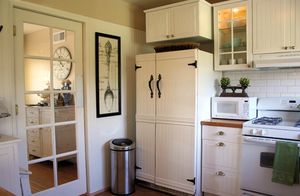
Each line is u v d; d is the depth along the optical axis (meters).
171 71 2.94
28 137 2.46
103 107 3.12
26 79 2.43
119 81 3.32
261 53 2.76
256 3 2.77
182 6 2.98
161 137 3.04
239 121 2.83
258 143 2.42
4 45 2.25
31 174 2.44
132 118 3.54
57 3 2.62
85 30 2.90
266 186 2.40
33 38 2.48
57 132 2.71
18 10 2.36
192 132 2.80
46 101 2.61
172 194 3.01
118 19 3.30
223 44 3.12
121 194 3.03
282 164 2.24
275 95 2.98
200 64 2.84
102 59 3.09
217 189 2.79
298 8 2.54
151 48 3.80
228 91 3.29
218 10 3.04
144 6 3.59
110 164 3.15
